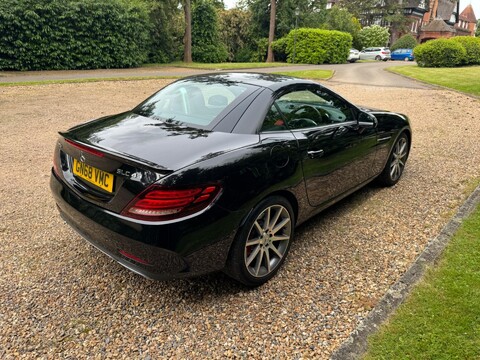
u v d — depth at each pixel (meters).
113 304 2.38
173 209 1.98
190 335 2.12
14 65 17.92
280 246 2.71
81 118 8.22
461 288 2.44
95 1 19.95
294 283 2.61
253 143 2.40
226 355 1.99
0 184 4.35
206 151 2.19
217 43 32.03
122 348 2.03
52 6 18.33
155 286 2.56
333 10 41.41
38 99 10.48
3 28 17.11
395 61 38.19
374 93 12.71
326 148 2.96
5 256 2.88
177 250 2.02
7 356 1.97
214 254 2.21
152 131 2.45
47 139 6.43
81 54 20.05
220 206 2.13
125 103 10.31
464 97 11.38
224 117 2.53
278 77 3.11
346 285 2.58
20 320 2.22
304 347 2.03
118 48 21.30
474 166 5.10
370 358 1.93
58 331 2.15
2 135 6.62
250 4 36.19
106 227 2.16
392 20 52.78
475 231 3.20
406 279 2.58
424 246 3.06
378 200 4.01
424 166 5.13
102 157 2.17
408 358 1.91
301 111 2.92
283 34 36.12
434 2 61.50
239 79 2.99
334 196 3.28
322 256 2.94
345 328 2.17
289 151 2.58
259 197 2.34
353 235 3.27
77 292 2.49
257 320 2.24
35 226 3.37
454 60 22.30
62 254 2.93
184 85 3.10
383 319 2.21
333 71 21.92
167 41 27.78
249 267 2.46
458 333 2.07
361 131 3.45
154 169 1.97
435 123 7.96
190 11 28.56
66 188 2.51
